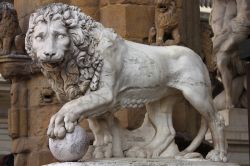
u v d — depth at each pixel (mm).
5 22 17672
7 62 17531
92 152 12984
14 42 17719
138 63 12953
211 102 13453
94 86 12555
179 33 15750
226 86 23125
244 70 23203
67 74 12555
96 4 16312
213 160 13156
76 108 12211
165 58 13297
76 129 12047
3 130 35719
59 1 16875
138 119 15273
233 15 23391
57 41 12320
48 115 17141
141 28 15844
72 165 11875
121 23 15844
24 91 17656
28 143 17516
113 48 12719
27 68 17453
